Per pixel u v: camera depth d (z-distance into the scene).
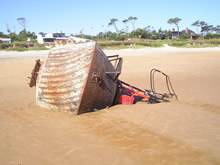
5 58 22.55
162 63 19.56
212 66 17.44
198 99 7.80
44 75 5.83
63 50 5.98
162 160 3.47
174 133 4.55
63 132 4.49
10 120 5.20
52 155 3.57
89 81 5.40
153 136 4.38
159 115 5.76
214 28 109.50
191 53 32.19
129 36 79.00
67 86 5.48
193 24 114.00
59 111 5.80
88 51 5.67
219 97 8.07
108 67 6.07
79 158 3.49
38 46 38.84
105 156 3.56
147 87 10.03
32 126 4.80
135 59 22.81
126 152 3.71
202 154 3.68
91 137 4.27
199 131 4.70
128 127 4.83
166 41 67.75
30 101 7.22
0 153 3.60
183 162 3.42
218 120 5.46
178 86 10.28
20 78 12.48
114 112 5.89
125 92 7.38
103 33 94.62
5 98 7.71
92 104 5.72
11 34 74.69
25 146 3.86
